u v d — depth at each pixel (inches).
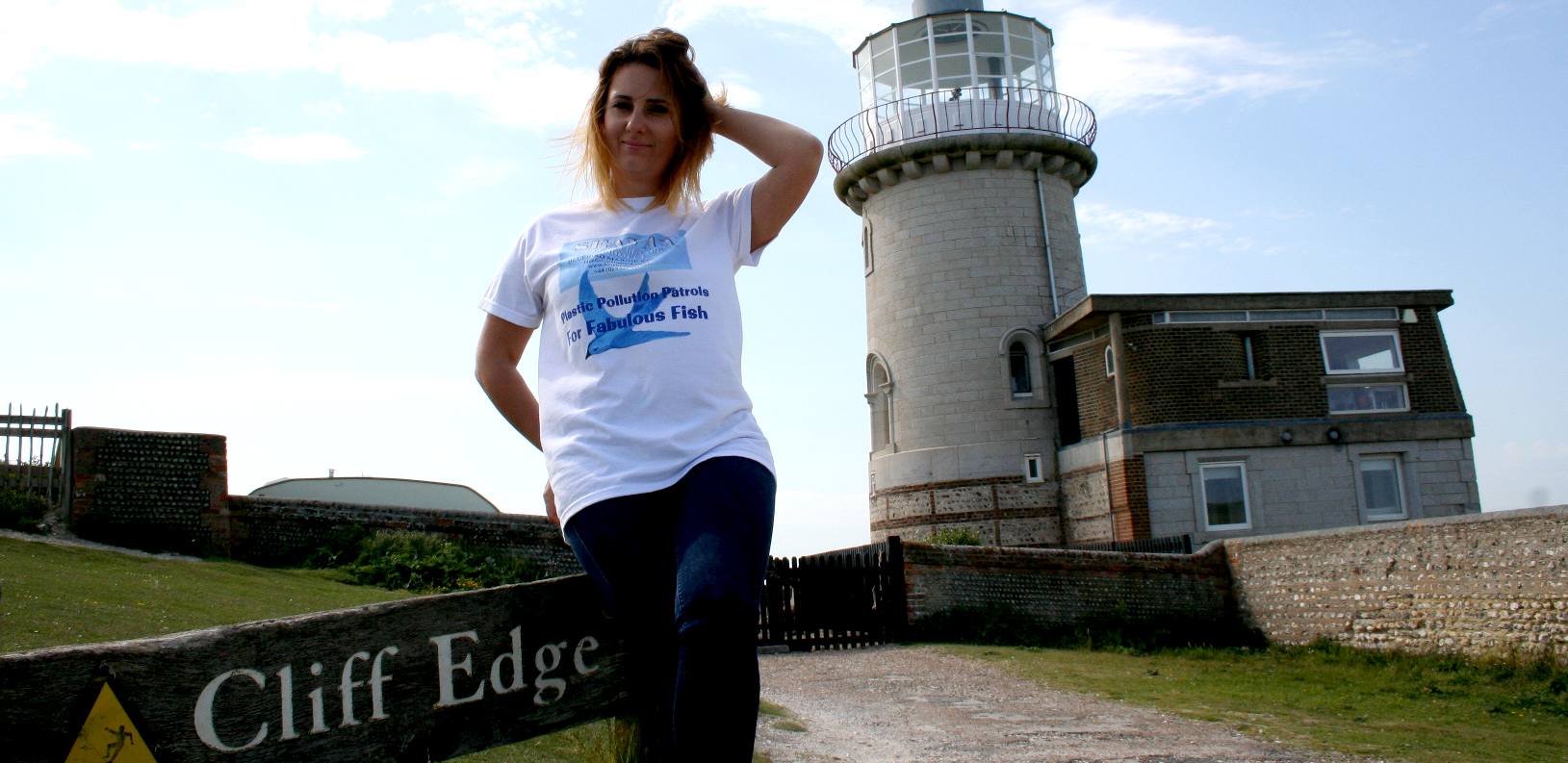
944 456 1163.9
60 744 90.7
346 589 722.8
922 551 731.4
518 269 109.7
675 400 96.7
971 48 1242.6
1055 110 1256.2
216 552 825.5
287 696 103.3
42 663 90.5
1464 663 595.2
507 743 116.6
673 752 87.8
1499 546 590.9
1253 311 1015.0
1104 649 708.7
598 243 104.3
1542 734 426.9
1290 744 382.3
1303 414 997.2
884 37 1289.4
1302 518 981.2
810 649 682.8
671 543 96.5
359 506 880.9
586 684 122.5
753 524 91.8
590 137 112.0
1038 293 1197.7
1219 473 989.2
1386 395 1015.0
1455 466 1006.4
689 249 103.7
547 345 105.0
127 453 813.2
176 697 97.1
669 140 108.6
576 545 99.3
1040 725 399.2
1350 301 1019.9
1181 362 999.6
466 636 115.1
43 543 708.0
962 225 1206.9
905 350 1216.2
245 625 102.0
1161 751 354.6
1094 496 1051.9
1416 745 391.5
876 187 1267.2
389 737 109.0
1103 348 1064.2
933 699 463.5
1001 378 1166.3
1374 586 668.1
